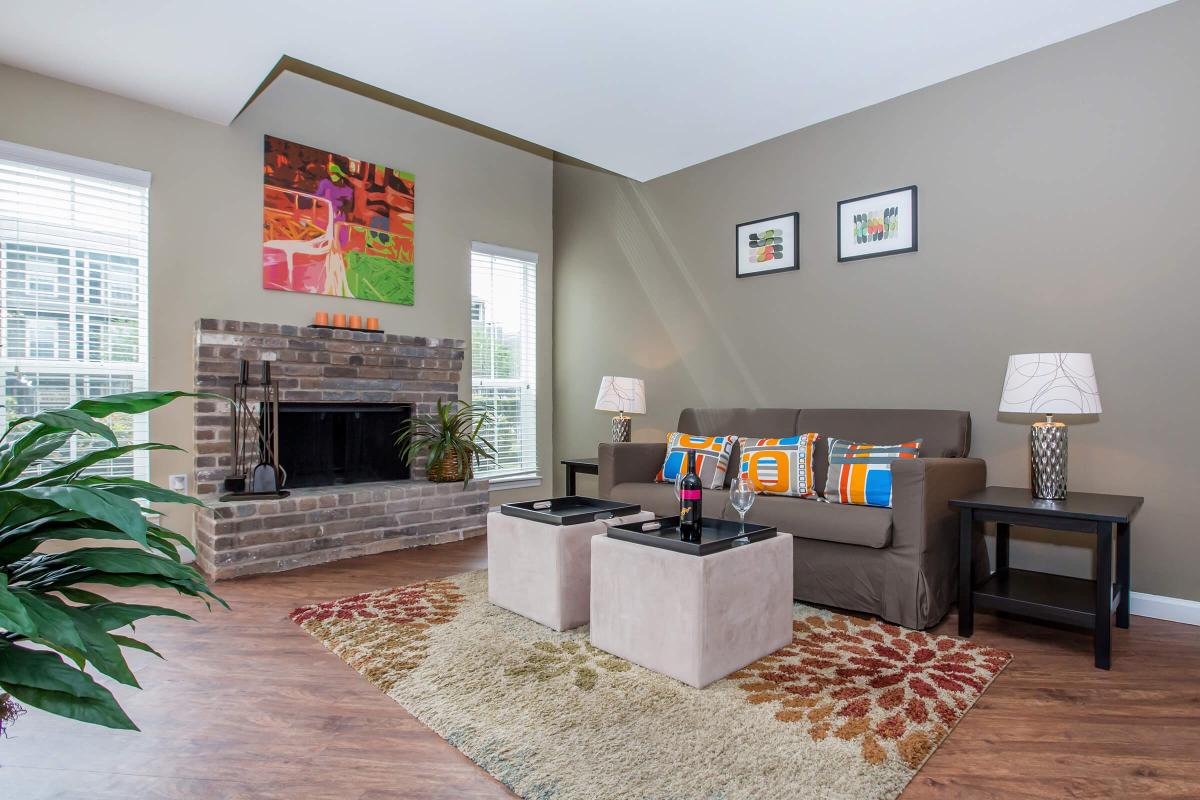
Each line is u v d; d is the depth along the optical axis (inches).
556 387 218.4
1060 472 102.6
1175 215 107.9
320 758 65.1
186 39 113.1
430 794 59.1
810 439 128.6
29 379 126.7
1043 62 120.4
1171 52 107.9
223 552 130.6
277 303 157.4
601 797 57.7
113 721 28.7
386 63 120.7
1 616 25.5
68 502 29.0
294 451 156.9
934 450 124.0
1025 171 122.9
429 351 177.9
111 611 33.1
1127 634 100.8
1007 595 97.1
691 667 79.0
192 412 142.3
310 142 163.8
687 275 179.5
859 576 106.3
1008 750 66.5
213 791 59.7
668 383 184.1
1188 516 107.0
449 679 81.7
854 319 146.8
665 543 84.5
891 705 74.8
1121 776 62.3
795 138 155.9
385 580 129.2
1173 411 108.3
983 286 128.3
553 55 117.9
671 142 160.9
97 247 133.6
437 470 170.4
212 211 147.7
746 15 106.0
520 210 209.2
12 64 123.3
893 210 139.9
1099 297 115.2
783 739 67.2
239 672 85.3
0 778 61.8
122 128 135.9
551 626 98.7
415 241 183.5
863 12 106.2
